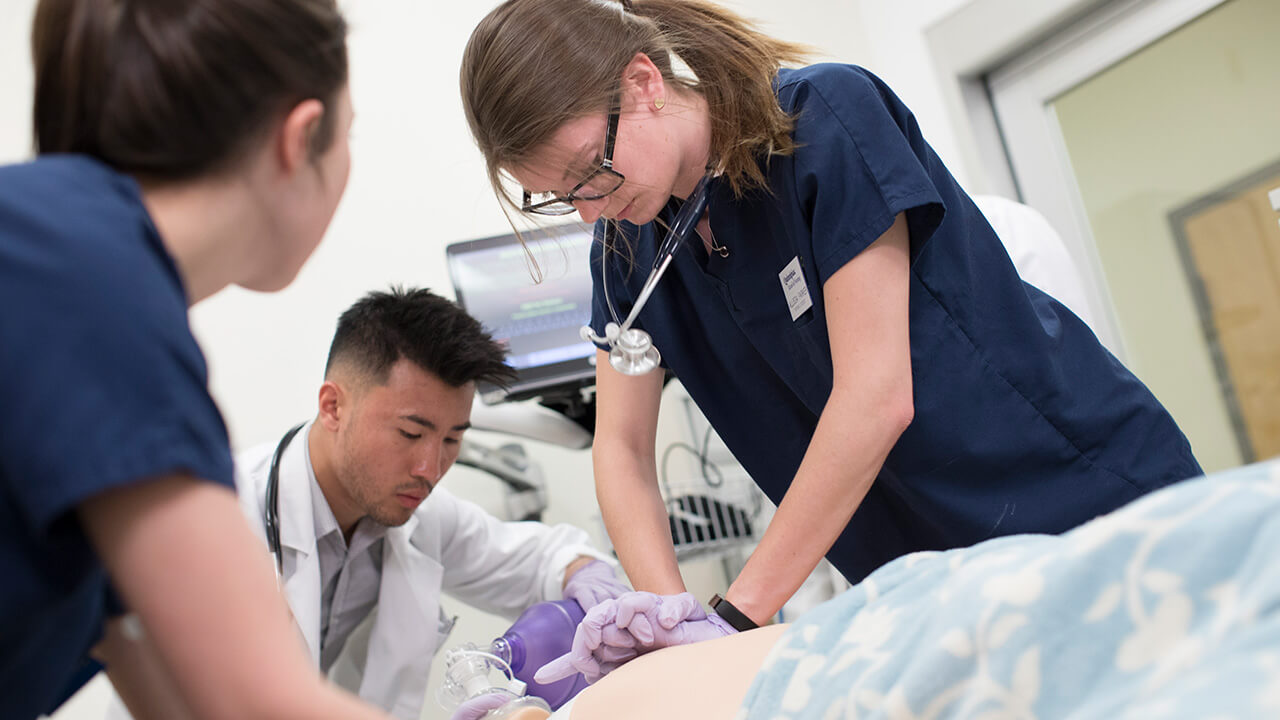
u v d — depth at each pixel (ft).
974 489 4.21
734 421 4.87
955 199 4.27
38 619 1.86
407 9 8.29
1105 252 8.11
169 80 2.06
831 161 3.84
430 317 5.84
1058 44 8.16
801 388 4.50
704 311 4.66
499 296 7.16
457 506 6.85
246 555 1.77
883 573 2.44
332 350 6.07
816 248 3.90
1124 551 1.75
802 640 2.43
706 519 6.91
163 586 1.70
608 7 3.88
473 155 8.15
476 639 7.54
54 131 2.12
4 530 1.74
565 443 7.21
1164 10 7.54
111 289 1.74
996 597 1.87
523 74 3.68
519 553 6.80
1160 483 4.25
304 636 5.65
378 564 6.57
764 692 2.37
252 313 7.61
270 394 7.53
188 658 1.70
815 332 4.18
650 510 4.56
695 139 4.01
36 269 1.70
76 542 1.78
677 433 7.98
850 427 3.69
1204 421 7.70
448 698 4.62
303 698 1.71
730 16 4.08
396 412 5.75
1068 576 1.79
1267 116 7.14
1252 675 1.40
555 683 4.82
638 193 3.86
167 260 1.92
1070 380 4.29
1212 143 7.44
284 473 5.98
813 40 9.06
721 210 4.32
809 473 3.74
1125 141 7.89
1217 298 7.52
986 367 4.12
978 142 8.52
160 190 2.10
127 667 2.73
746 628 3.66
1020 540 2.23
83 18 2.10
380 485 5.86
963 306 4.14
